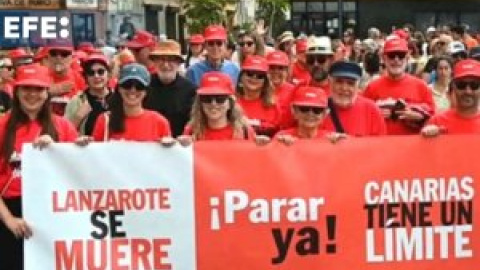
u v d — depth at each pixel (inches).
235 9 1454.2
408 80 410.9
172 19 1765.5
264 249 319.3
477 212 321.7
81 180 315.0
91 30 1304.1
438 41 658.8
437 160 320.5
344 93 352.8
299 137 336.2
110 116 343.3
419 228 321.7
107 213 316.5
